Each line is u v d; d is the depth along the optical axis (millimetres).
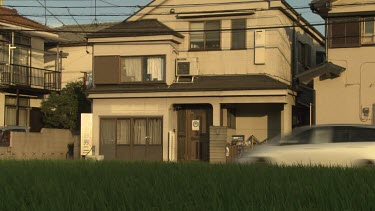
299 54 30844
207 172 10422
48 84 33438
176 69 27547
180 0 28328
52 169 11703
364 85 23797
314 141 14891
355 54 23938
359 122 23797
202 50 27938
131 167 12047
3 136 26406
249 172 10195
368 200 6504
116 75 27938
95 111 28141
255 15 27297
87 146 27359
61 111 32094
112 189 7688
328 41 24328
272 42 27141
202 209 6266
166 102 27000
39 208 6441
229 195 7000
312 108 26203
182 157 27531
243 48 27438
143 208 6301
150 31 27359
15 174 10461
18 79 31609
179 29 28359
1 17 30781
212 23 27922
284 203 6379
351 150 14398
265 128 27703
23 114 32781
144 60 27625
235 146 25438
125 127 27672
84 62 36312
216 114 26125
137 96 27312
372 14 23656
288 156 14859
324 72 23828
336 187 7531
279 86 25391
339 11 24016
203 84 26844
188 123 27594
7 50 31469
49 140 28625
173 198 6945
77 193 7297
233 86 25859
